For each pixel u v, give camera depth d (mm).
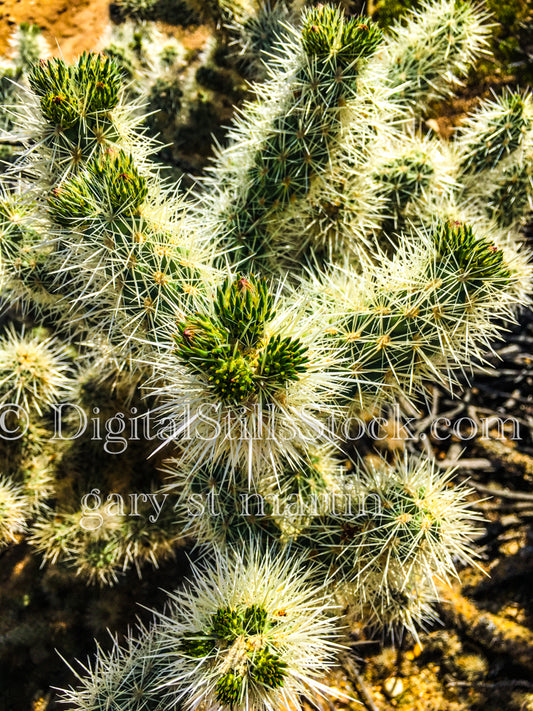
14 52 369
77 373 359
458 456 381
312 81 240
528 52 437
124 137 241
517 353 401
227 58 369
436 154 311
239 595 208
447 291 215
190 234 247
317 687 202
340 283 258
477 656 350
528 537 370
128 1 390
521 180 321
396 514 239
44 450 335
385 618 289
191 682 199
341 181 284
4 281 290
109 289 230
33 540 343
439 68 331
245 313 174
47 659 363
